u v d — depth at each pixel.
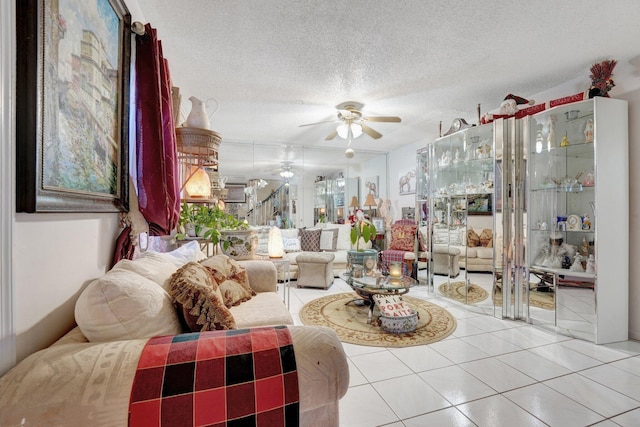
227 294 1.86
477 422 1.48
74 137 1.02
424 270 4.52
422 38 2.11
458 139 3.55
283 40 2.14
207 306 1.17
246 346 0.85
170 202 1.70
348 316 3.03
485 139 3.22
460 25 1.96
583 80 2.72
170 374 0.75
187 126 2.08
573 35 2.08
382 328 2.67
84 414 0.67
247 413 0.78
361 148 5.61
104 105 1.24
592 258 2.43
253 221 5.57
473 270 3.25
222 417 0.76
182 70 2.58
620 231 2.41
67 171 0.98
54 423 0.65
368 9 1.80
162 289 1.20
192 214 2.68
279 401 0.81
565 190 2.68
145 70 1.56
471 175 3.43
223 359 0.81
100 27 1.21
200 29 2.01
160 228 1.71
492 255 3.04
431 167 3.87
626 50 2.28
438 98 3.22
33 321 0.86
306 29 2.01
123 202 1.44
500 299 2.95
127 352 0.79
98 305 0.91
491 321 2.87
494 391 1.73
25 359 0.75
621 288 2.41
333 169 6.07
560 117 2.70
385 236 5.54
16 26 0.78
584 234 2.58
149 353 0.79
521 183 2.86
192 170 2.61
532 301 2.80
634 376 1.88
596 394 1.70
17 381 0.68
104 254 1.34
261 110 3.54
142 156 1.55
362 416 1.53
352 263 3.79
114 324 0.91
